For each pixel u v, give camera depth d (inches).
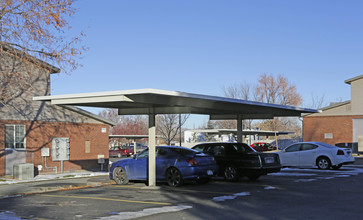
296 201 396.5
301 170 802.8
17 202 430.9
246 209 354.6
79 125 935.7
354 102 1409.9
